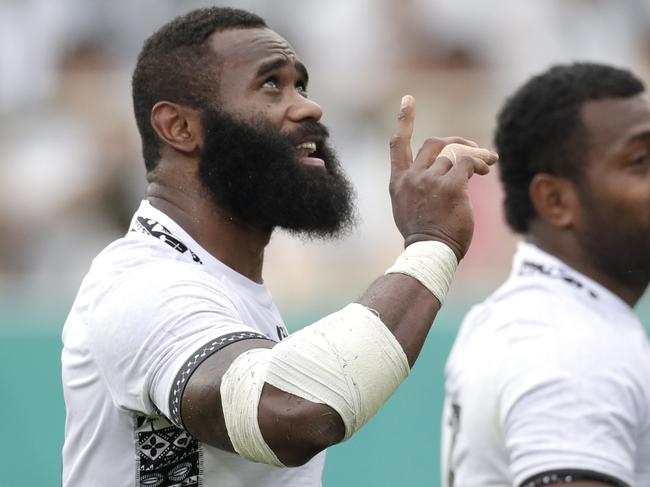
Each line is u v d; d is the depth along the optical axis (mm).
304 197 9898
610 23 28422
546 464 10961
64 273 24734
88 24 27422
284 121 9977
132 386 8711
